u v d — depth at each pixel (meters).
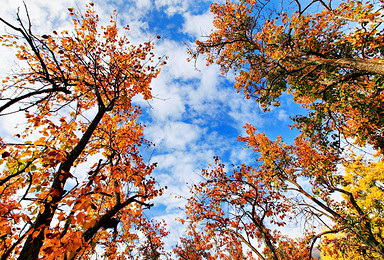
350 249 11.88
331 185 11.91
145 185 6.47
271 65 10.16
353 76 7.35
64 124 4.77
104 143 7.33
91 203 3.61
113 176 6.01
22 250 3.15
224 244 10.31
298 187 13.49
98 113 5.67
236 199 10.52
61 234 3.54
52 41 6.29
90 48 7.71
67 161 4.17
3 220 3.60
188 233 11.24
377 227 10.02
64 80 4.39
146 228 13.20
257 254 8.20
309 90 9.25
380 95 7.71
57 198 3.62
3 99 3.17
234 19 12.45
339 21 8.10
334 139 9.42
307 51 9.06
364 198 11.70
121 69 7.35
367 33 6.81
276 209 11.41
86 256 4.72
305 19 8.67
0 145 3.60
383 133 8.39
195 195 11.62
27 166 3.69
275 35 9.43
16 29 3.36
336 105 8.88
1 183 3.41
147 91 8.00
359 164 12.44
